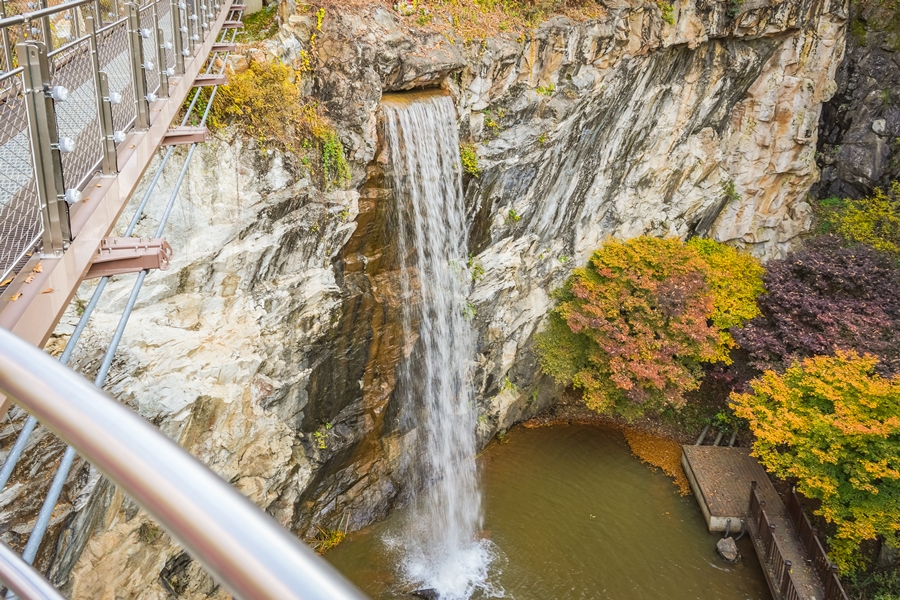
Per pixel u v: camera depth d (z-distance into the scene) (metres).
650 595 11.52
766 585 11.81
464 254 14.20
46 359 0.99
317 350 11.40
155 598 8.12
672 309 14.84
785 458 11.91
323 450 11.89
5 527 6.12
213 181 9.66
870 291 15.47
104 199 4.52
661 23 15.33
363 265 12.12
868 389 11.50
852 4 20.30
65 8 3.79
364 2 11.62
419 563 11.92
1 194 3.51
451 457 14.64
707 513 13.19
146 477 0.77
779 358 15.25
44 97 3.46
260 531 0.70
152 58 6.73
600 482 14.47
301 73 11.16
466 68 12.82
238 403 9.64
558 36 13.91
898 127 19.88
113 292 8.26
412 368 13.41
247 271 10.20
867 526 10.76
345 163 11.39
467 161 13.34
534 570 11.94
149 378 8.34
